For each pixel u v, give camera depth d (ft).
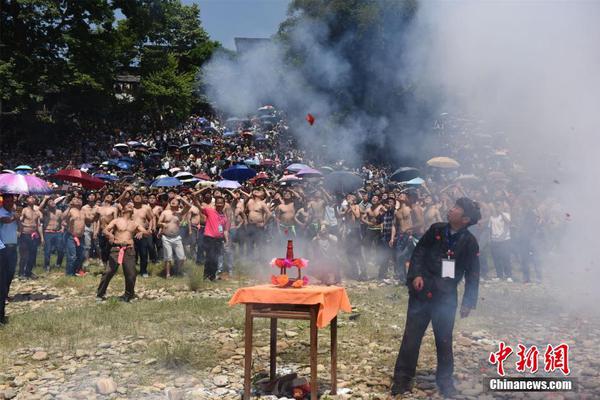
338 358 21.24
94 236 46.62
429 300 17.10
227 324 26.61
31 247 44.65
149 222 45.21
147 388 17.78
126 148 142.61
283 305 16.39
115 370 19.76
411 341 17.24
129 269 34.27
